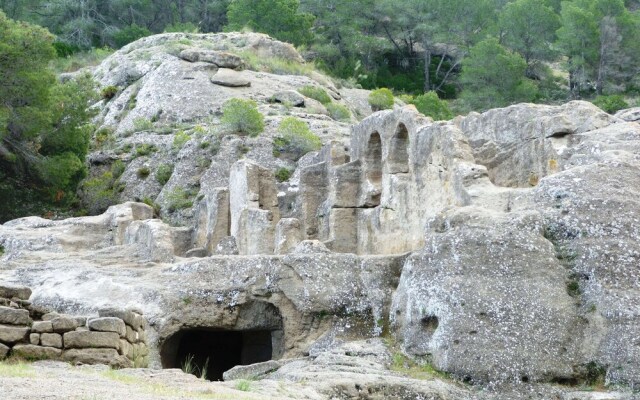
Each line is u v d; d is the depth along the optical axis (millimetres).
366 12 107438
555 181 30297
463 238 28812
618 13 98312
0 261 38844
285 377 26859
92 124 69375
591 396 25750
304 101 69312
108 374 22547
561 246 28750
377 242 40156
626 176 30250
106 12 108188
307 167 45375
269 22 99062
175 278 33594
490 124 38188
